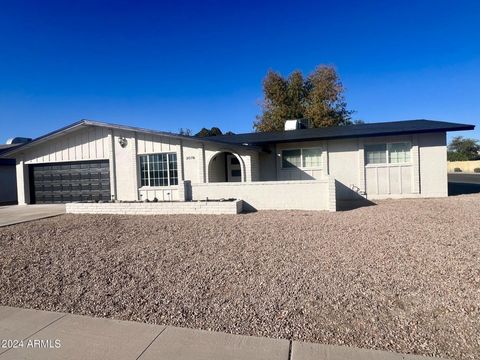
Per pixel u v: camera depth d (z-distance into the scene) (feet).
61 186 59.00
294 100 135.03
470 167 193.98
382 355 10.52
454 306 13.48
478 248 20.99
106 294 15.90
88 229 31.45
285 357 10.54
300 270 18.01
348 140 52.85
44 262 21.15
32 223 36.32
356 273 17.28
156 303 14.75
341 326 12.36
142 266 19.65
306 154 55.47
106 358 10.73
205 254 21.57
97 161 56.44
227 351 10.96
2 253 23.58
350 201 48.98
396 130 49.11
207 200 40.93
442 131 47.88
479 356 10.37
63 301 15.33
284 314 13.35
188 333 12.20
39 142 58.29
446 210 36.06
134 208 41.16
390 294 14.74
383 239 23.97
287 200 40.32
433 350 10.74
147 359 10.61
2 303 15.34
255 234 26.68
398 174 51.08
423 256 19.69
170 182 52.80
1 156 59.52
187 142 51.67
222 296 15.20
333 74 132.26
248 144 49.98
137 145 53.98
